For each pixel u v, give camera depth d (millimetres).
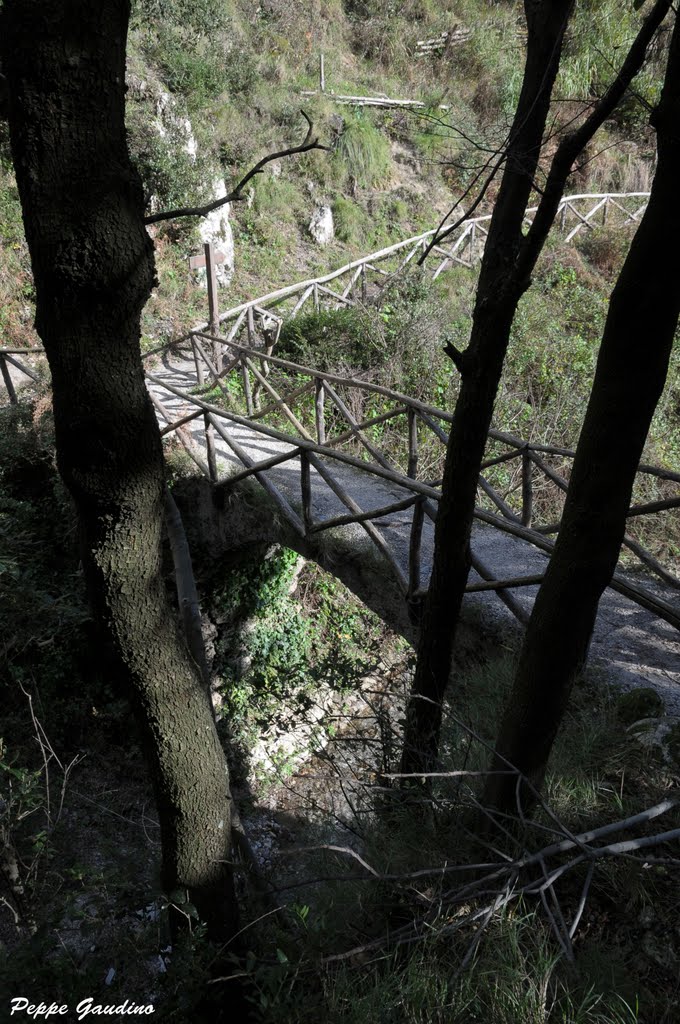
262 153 15250
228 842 3365
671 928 2715
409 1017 2396
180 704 3088
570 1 2648
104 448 2654
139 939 3131
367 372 10445
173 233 13375
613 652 4359
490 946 2574
